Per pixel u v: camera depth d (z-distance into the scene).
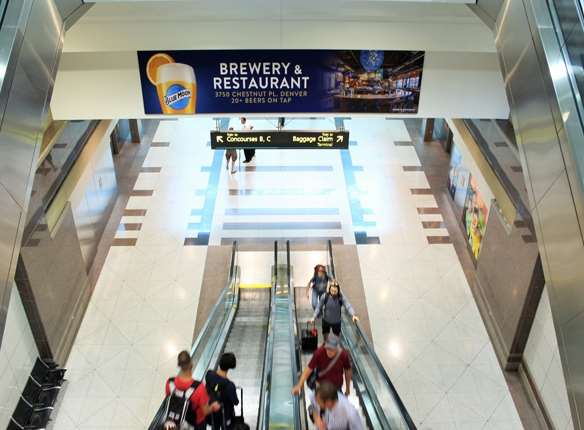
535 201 4.86
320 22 8.70
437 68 9.09
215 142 9.73
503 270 10.05
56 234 9.80
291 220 13.58
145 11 8.58
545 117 4.71
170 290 11.66
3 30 4.77
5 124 4.49
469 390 9.55
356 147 16.16
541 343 8.91
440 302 11.43
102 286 11.70
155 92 9.17
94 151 12.05
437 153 15.96
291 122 17.11
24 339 8.92
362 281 11.93
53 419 8.97
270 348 7.45
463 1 6.66
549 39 4.86
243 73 8.97
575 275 4.12
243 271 12.30
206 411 5.45
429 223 13.50
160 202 14.05
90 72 9.02
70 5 6.18
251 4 8.63
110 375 9.80
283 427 5.92
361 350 7.75
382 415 5.75
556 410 8.38
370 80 9.08
